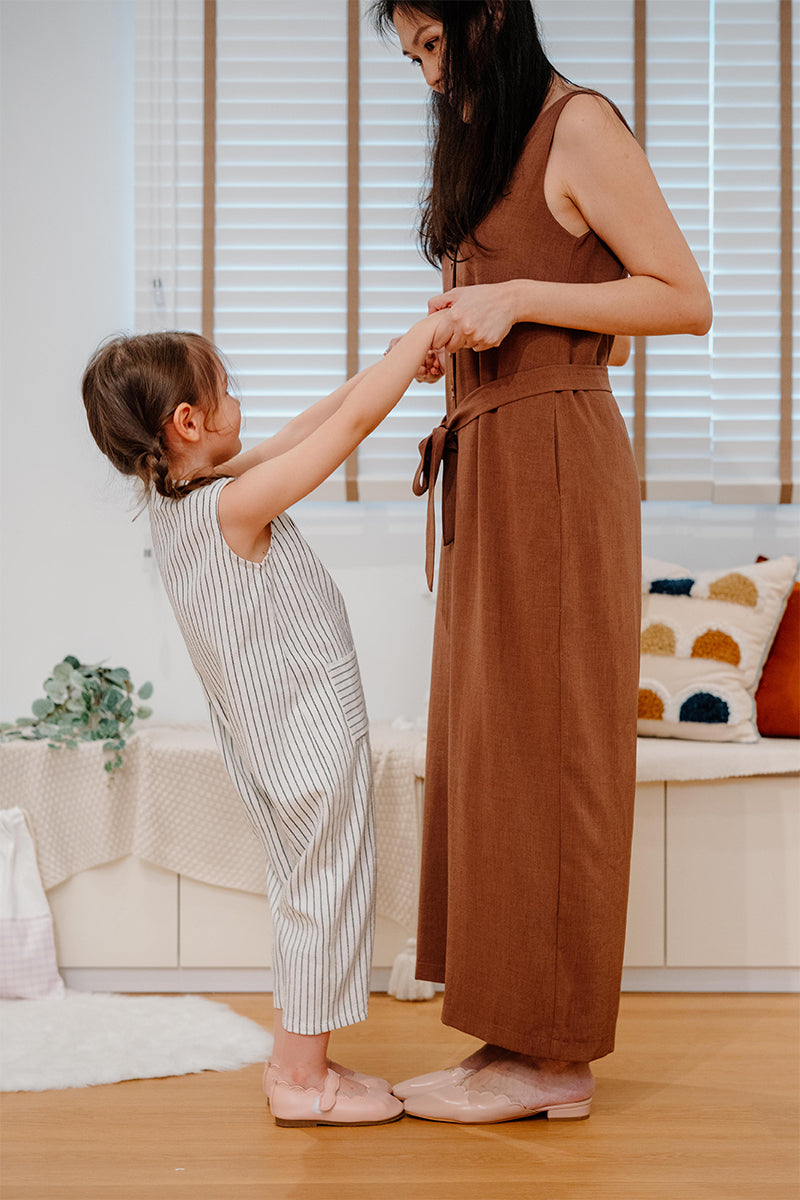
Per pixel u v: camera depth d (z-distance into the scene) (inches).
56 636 105.8
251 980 84.8
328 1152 55.2
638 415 105.3
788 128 105.2
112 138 106.0
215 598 57.7
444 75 57.9
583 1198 50.1
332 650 60.2
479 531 58.9
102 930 84.6
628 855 59.5
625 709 58.7
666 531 106.2
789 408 105.4
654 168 105.6
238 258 104.9
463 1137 57.1
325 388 105.4
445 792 64.2
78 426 105.9
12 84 105.8
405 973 82.0
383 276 105.3
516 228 58.4
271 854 61.2
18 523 105.7
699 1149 55.6
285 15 104.2
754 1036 74.2
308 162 105.0
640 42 104.5
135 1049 70.2
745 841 84.7
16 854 83.1
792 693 91.4
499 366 59.2
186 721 105.3
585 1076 60.0
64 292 106.0
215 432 61.5
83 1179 52.3
